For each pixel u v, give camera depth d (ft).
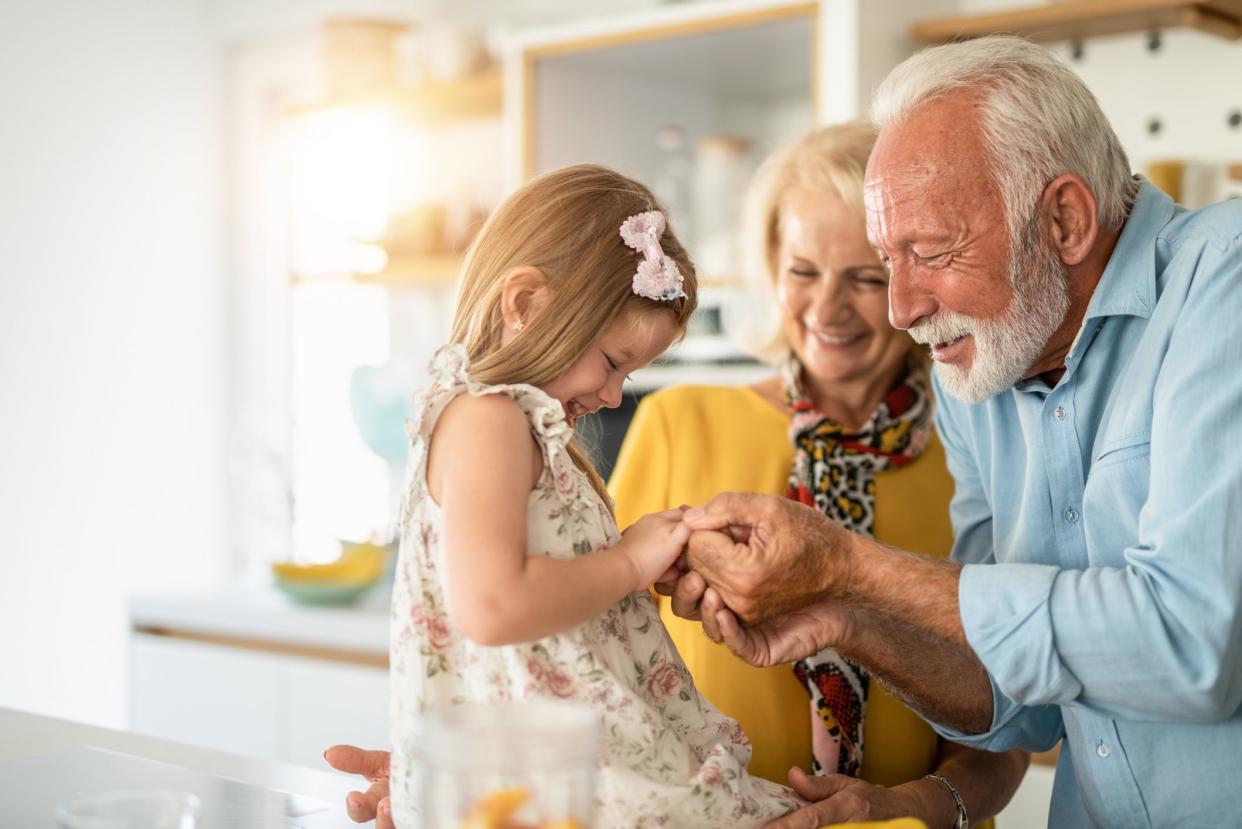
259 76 12.32
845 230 4.92
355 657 8.90
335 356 12.08
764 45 8.23
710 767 3.57
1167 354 3.73
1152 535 3.54
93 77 11.43
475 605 3.21
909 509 5.06
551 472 3.58
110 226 11.59
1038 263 3.87
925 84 3.95
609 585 3.51
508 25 10.99
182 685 9.66
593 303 3.73
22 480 10.94
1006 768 4.85
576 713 2.66
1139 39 8.11
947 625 3.69
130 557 11.71
